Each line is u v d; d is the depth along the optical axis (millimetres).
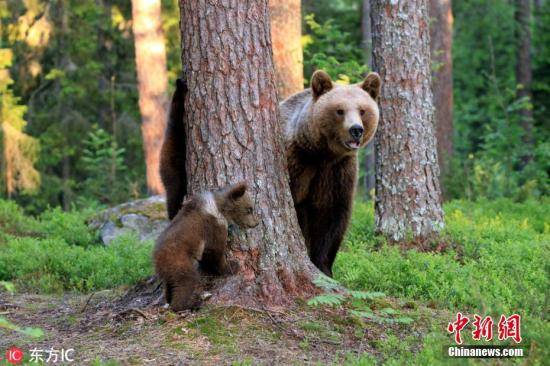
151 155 26688
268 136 10125
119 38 35625
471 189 25516
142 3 26234
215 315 9211
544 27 42062
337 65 20984
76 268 13828
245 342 8812
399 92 15039
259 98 10023
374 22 15367
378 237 14984
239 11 9875
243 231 9883
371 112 11367
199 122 10039
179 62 32781
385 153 15242
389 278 12188
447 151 29969
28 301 12047
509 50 41188
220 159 9922
